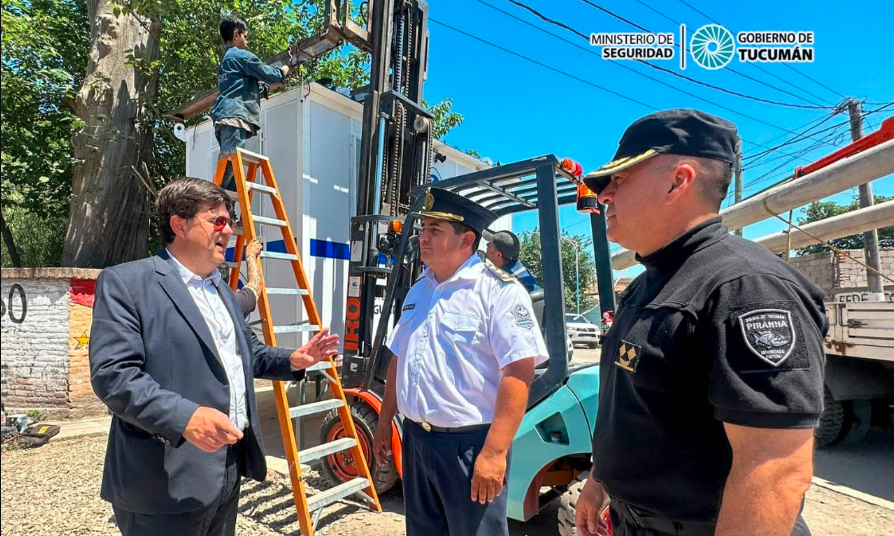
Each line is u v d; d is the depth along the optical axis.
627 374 1.16
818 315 1.01
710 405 1.04
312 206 4.52
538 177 2.69
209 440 1.45
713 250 1.11
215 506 1.70
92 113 7.40
